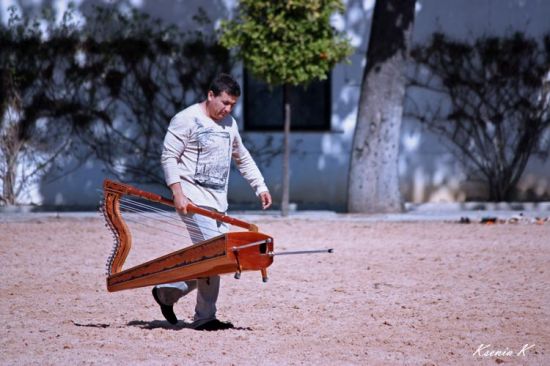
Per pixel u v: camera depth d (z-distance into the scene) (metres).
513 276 27.50
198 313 20.25
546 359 17.97
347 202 43.88
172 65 47.34
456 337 19.77
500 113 47.25
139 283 19.56
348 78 46.97
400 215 42.53
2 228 38.41
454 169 47.50
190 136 19.33
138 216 40.97
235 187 47.53
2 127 46.97
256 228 19.16
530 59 46.97
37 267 29.08
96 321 21.41
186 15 47.22
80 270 28.58
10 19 47.06
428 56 46.94
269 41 39.25
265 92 47.66
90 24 47.19
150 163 47.56
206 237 19.16
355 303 23.45
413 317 21.80
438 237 35.75
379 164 43.12
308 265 29.53
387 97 42.91
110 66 47.25
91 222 40.78
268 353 18.17
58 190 47.56
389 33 42.50
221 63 47.16
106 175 47.59
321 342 19.19
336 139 47.31
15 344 18.84
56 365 17.16
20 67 47.06
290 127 47.72
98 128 47.44
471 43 46.97
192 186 19.44
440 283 26.36
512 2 46.88
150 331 20.08
